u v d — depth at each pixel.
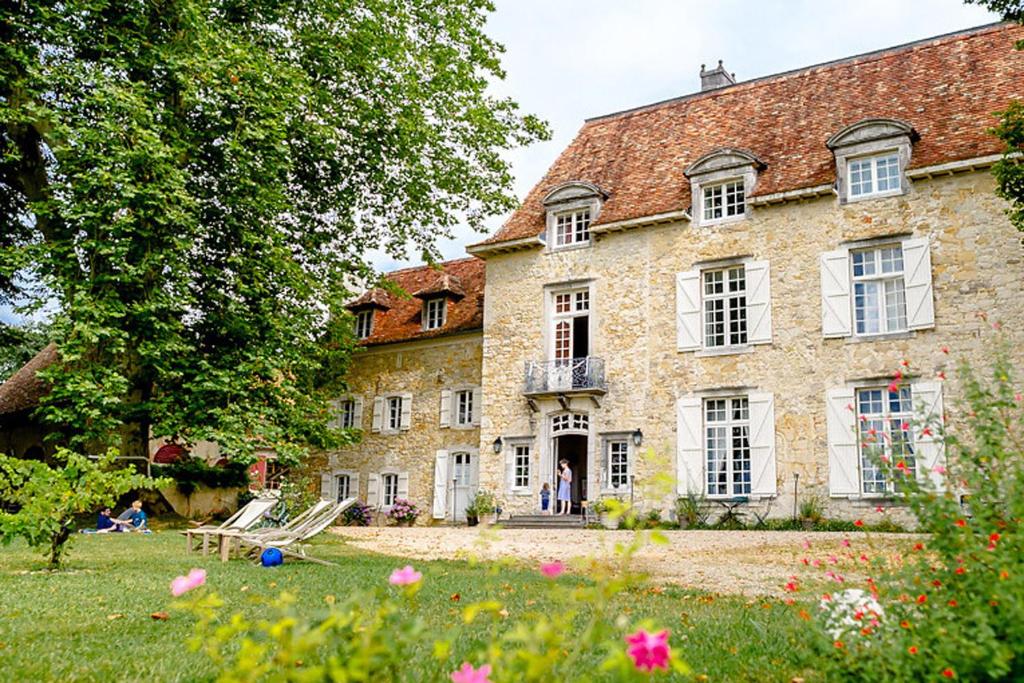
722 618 7.01
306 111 19.98
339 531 19.62
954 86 20.56
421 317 29.52
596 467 22.17
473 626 6.32
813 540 14.85
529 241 24.14
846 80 22.77
